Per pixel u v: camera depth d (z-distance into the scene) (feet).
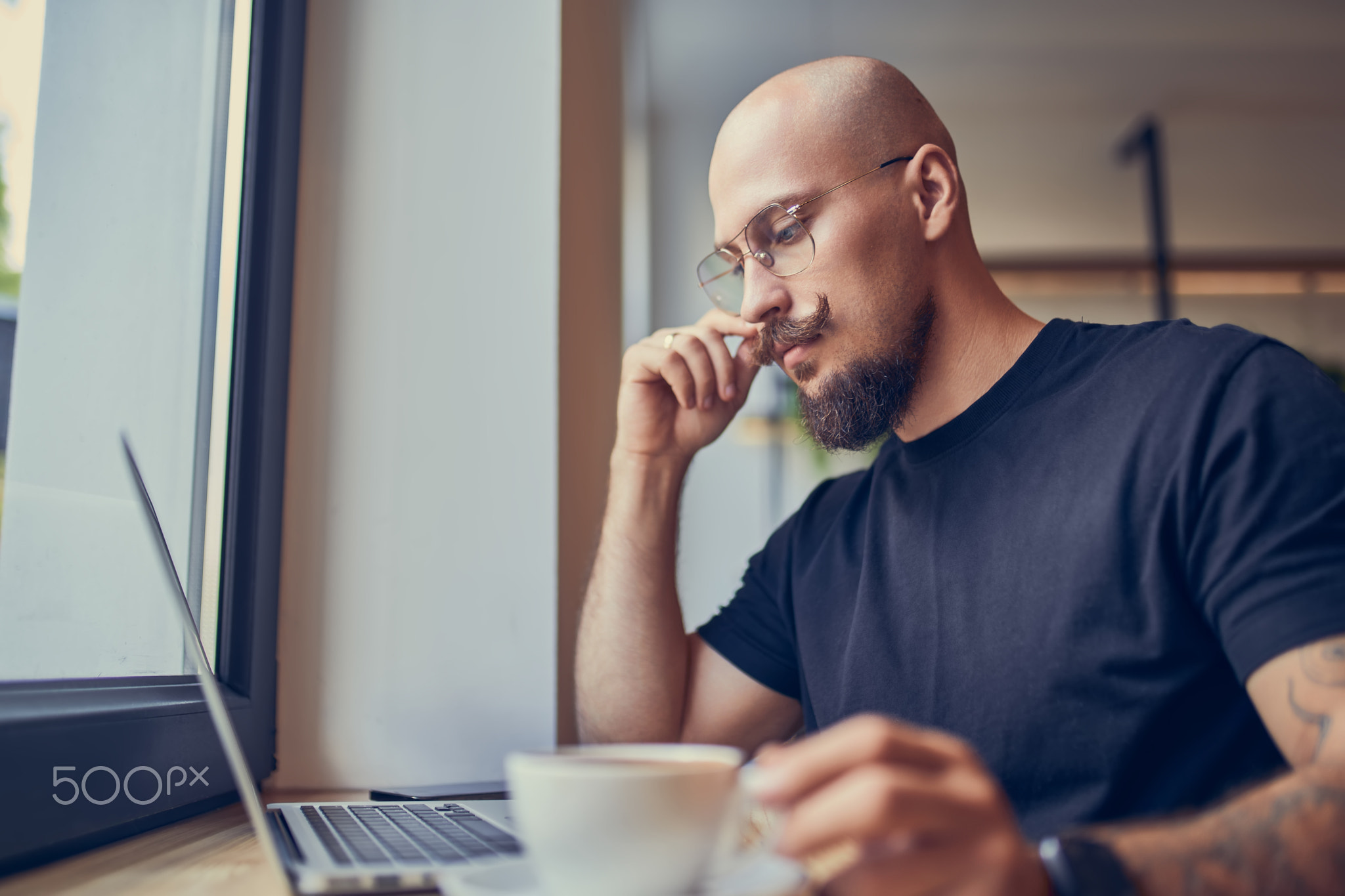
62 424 2.60
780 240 3.36
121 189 2.96
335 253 4.00
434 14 4.16
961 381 3.29
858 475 3.83
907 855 1.22
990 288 3.47
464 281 3.97
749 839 2.08
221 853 2.22
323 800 3.32
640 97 10.31
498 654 3.76
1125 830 1.56
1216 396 2.55
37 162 2.55
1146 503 2.60
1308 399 2.40
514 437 3.87
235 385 3.54
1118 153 13.41
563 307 4.04
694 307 12.00
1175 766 2.49
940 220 3.36
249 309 3.59
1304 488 2.23
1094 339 3.04
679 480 3.92
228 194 3.62
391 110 4.09
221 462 3.50
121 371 2.93
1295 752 1.94
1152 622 2.52
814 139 3.34
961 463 3.10
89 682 2.60
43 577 2.49
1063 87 12.48
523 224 4.00
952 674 2.85
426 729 3.73
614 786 1.20
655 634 3.72
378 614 3.79
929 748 1.24
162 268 3.21
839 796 1.16
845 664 3.17
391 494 3.85
